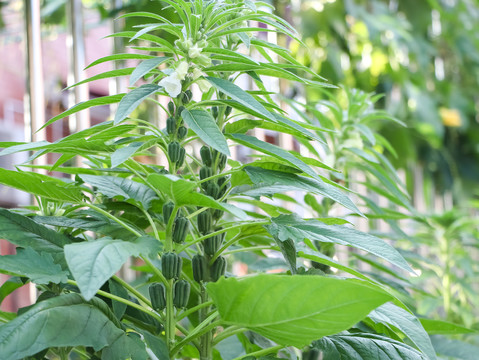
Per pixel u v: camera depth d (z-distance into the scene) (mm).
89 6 1851
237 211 907
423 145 2930
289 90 2219
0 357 841
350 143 1383
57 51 1881
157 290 998
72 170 1064
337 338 1038
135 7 1677
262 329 940
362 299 871
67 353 1046
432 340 1311
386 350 1025
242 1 1092
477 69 3205
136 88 975
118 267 855
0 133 1830
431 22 2920
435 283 1960
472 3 3098
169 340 999
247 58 989
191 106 1018
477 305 1966
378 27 2508
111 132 1021
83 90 1535
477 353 1261
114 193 1042
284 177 1015
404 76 2818
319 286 876
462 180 3068
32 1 1469
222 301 931
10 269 901
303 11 2438
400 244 2014
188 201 950
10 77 1859
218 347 1302
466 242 1939
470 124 3143
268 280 888
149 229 1578
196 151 1795
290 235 983
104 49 1951
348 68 2713
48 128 1688
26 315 881
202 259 1064
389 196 1327
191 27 1014
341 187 1070
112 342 921
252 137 1008
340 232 1011
